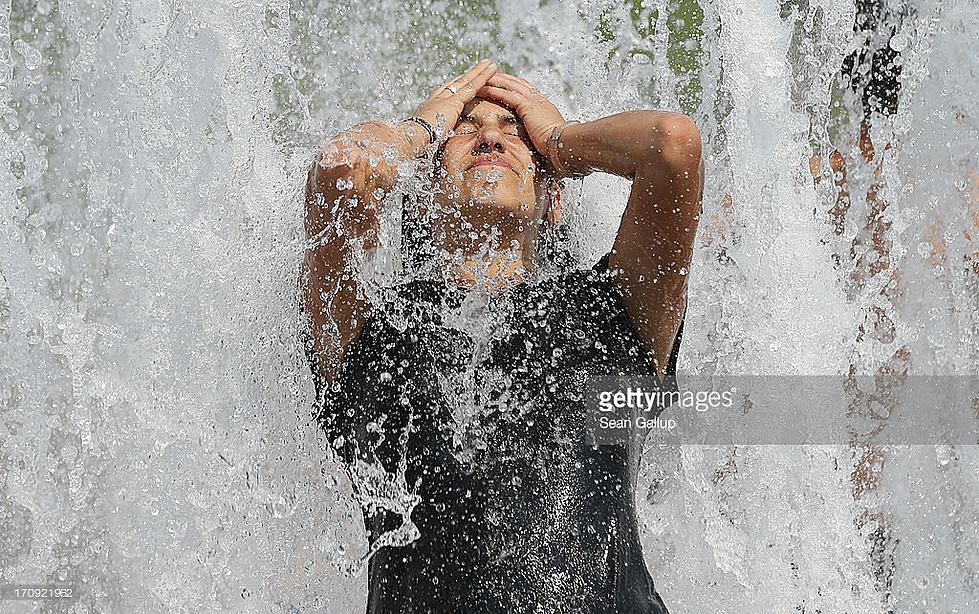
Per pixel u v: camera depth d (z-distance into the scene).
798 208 10.95
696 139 8.55
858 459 11.05
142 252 10.02
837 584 10.89
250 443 9.88
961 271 11.49
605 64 12.43
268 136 10.51
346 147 8.73
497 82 9.91
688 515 10.77
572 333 9.04
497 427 8.72
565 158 9.33
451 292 9.09
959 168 11.59
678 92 12.13
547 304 9.09
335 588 9.95
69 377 9.98
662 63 12.21
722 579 10.77
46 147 10.20
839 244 11.46
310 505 9.91
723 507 10.81
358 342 9.10
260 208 10.17
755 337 10.88
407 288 9.12
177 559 9.92
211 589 9.94
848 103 11.77
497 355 8.91
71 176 10.19
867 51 11.57
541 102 9.80
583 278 9.28
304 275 9.10
